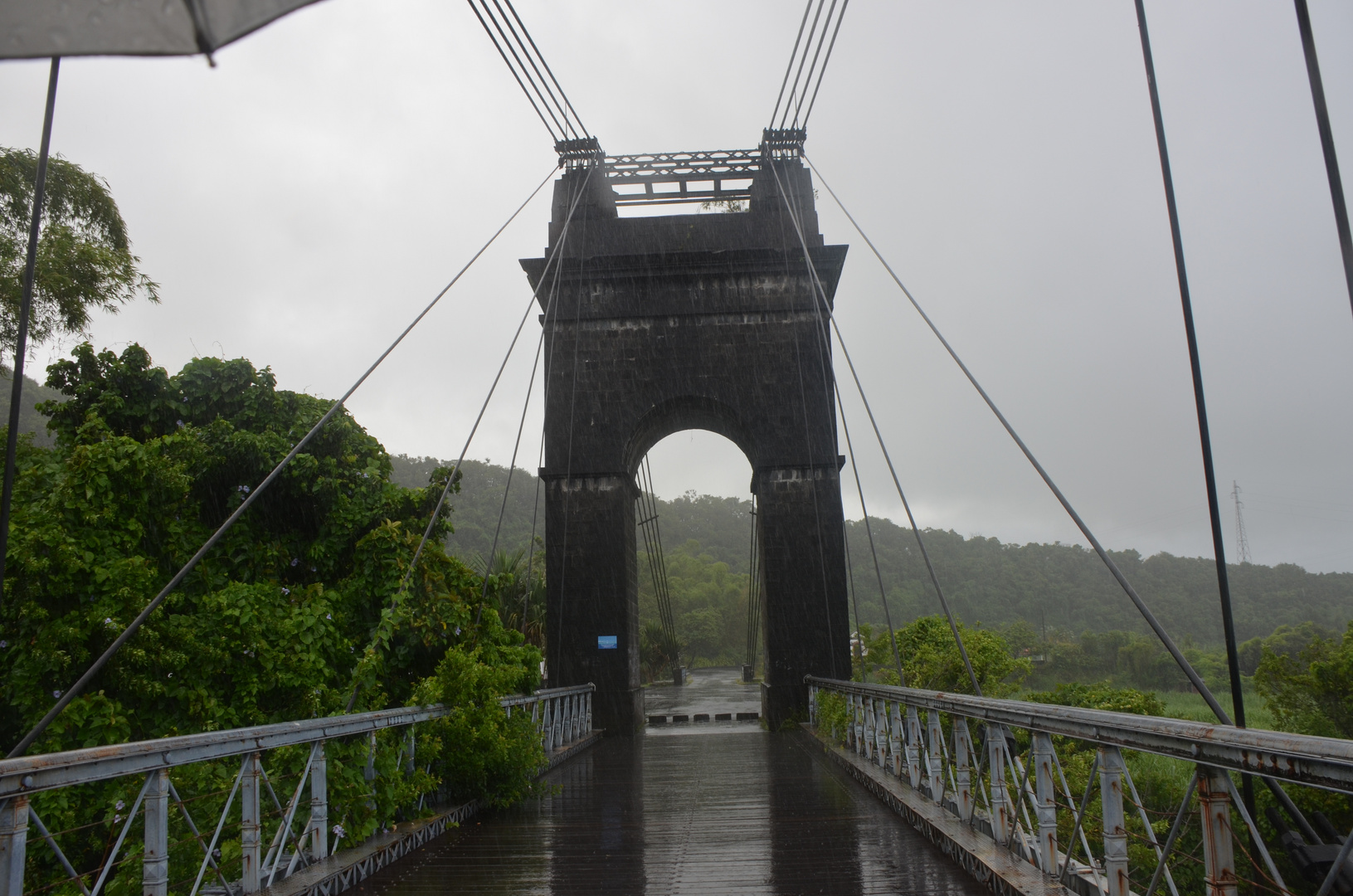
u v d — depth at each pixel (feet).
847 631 63.72
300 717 25.70
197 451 29.71
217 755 14.80
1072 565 365.20
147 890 13.04
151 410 31.76
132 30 4.87
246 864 16.07
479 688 28.66
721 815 28.48
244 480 31.12
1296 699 41.45
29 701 22.97
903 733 30.19
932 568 32.73
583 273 69.26
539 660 39.50
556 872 20.97
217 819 21.26
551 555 65.51
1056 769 16.19
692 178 73.00
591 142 71.00
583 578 65.05
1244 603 264.52
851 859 21.43
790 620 64.18
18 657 23.30
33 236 12.45
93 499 25.71
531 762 31.30
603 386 68.18
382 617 28.89
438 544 33.30
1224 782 10.64
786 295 69.00
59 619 23.80
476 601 33.60
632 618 68.69
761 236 69.97
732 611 287.89
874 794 31.12
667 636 156.25
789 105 65.21
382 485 34.30
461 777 27.96
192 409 32.32
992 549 405.59
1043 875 16.17
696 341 68.59
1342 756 8.03
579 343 68.85
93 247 40.70
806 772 38.52
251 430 32.27
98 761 11.72
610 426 67.56
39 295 40.14
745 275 69.41
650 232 70.23
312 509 32.53
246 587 27.78
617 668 63.46
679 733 65.00
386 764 22.90
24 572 23.53
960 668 61.11
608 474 66.64
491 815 29.32
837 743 44.60
